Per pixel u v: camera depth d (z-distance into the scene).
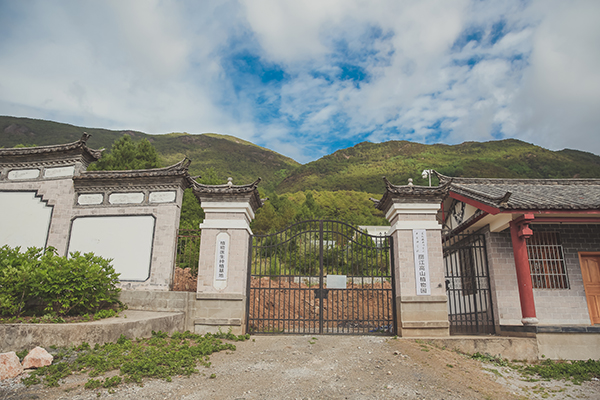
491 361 8.44
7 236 10.96
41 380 5.58
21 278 7.89
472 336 9.35
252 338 9.11
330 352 7.94
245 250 9.89
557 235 10.32
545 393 6.54
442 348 8.66
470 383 6.59
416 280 9.55
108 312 8.65
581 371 7.66
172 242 10.22
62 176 11.24
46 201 11.12
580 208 8.80
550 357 8.73
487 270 10.49
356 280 16.72
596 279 10.18
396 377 6.57
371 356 7.68
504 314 9.84
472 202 10.37
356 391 5.91
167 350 7.30
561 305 9.84
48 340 6.73
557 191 11.41
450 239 13.02
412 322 9.31
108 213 10.74
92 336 7.03
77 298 8.30
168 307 9.56
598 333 8.88
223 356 7.47
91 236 10.63
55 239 10.75
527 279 9.20
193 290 11.21
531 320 8.93
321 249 10.12
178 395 5.44
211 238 9.87
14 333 6.63
